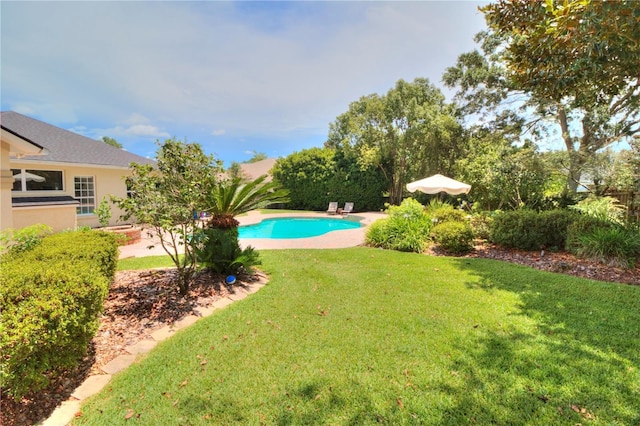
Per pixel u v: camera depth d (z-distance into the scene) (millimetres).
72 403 2539
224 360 3148
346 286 5449
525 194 11969
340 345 3414
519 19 4832
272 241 10781
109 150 14945
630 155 8836
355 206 23906
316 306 4543
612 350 3211
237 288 5395
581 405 2441
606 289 5039
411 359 3121
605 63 4395
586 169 10594
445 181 11727
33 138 12438
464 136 19062
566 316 4051
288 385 2750
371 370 2951
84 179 13086
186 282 4980
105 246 4652
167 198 4609
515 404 2465
